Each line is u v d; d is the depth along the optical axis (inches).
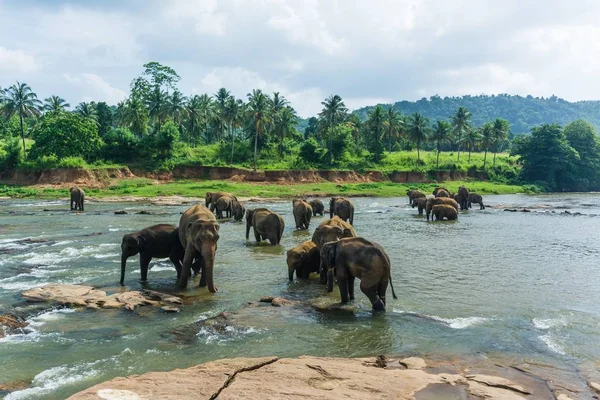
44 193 2078.0
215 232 473.7
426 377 260.5
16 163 2476.6
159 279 526.9
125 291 464.8
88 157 2628.0
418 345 327.6
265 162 3093.0
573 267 615.2
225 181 2635.3
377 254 400.2
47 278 528.1
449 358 302.8
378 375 261.9
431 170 3309.5
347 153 3412.9
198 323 371.9
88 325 369.7
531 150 3422.7
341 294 420.5
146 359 303.0
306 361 283.6
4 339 338.3
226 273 563.2
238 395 229.6
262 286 499.5
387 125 3491.6
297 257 521.7
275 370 265.9
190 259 487.5
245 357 305.1
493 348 322.0
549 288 500.4
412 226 1100.5
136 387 237.0
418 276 556.4
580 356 307.4
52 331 355.9
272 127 3125.0
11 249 713.6
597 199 2390.5
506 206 1824.6
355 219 1274.6
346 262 410.6
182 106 2901.1
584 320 387.5
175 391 232.5
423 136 3410.4
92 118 3122.5
